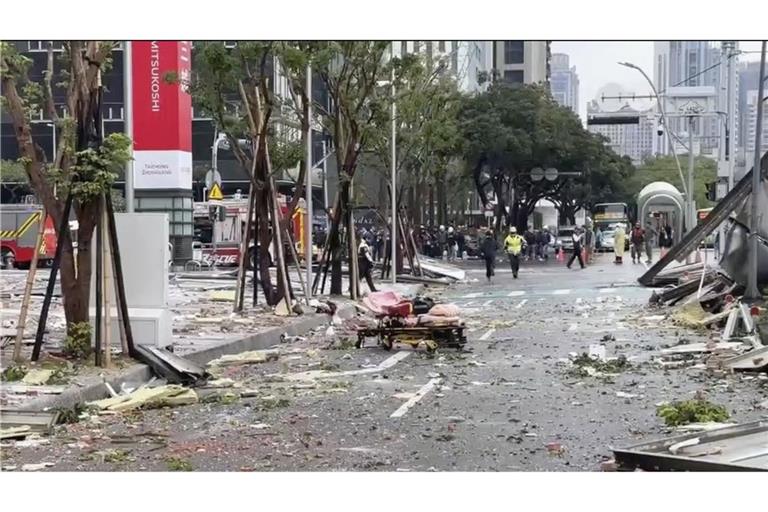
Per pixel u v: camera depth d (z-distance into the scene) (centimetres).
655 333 2372
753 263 2725
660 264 3872
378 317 2138
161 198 5034
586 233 7162
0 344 1848
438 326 2109
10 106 1694
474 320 2783
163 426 1274
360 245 3706
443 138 5097
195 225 6512
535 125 7944
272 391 1561
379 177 5562
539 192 9038
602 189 9556
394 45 4812
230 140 2794
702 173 11194
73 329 1720
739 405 1372
